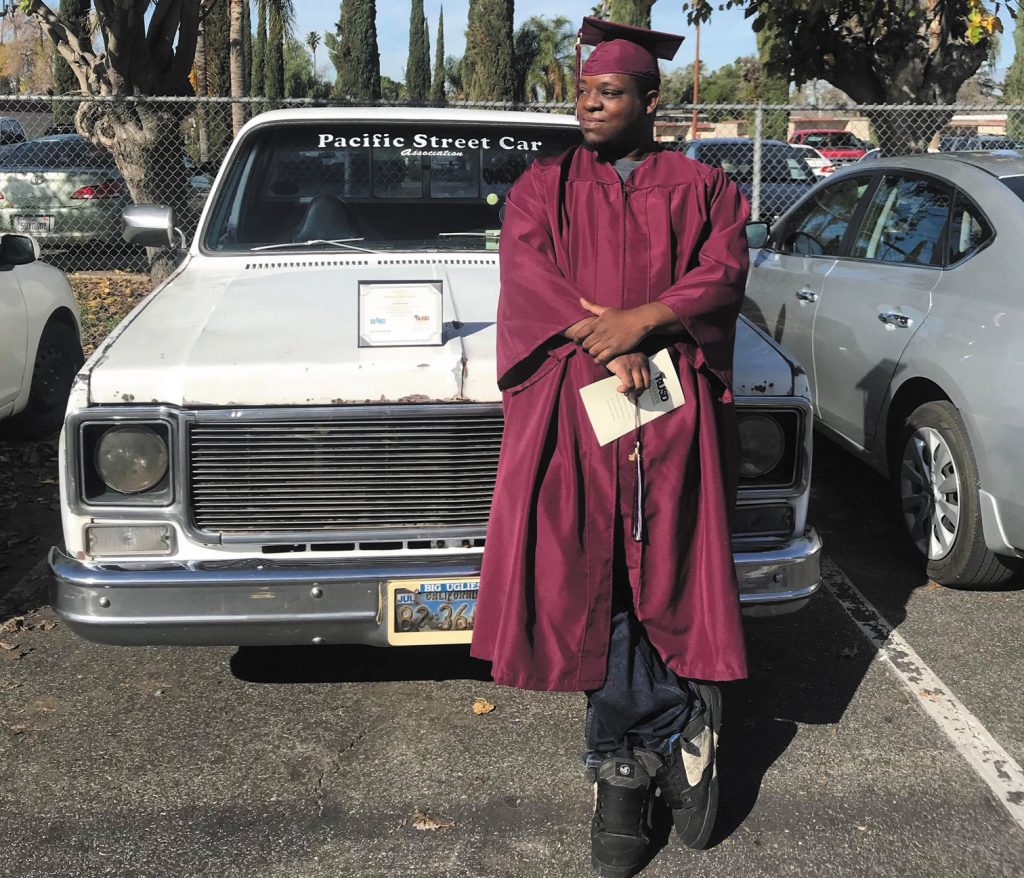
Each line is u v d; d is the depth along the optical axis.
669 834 2.64
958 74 9.20
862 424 4.49
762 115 8.95
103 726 3.11
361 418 2.66
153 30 9.17
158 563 2.66
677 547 2.36
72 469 2.63
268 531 2.71
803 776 2.88
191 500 2.67
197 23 9.45
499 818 2.69
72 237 11.59
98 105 9.36
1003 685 3.37
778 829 2.65
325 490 2.70
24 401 5.49
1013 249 3.75
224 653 3.57
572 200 2.39
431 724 3.13
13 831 2.62
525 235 2.39
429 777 2.86
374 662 3.51
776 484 2.87
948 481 3.97
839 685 3.37
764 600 2.80
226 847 2.57
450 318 3.03
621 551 2.40
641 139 2.46
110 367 2.67
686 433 2.33
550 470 2.34
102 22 8.77
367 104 8.35
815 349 4.90
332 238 3.98
